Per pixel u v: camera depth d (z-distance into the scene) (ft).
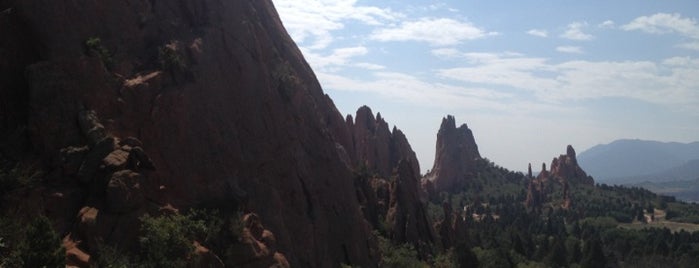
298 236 222.69
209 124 199.52
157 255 151.84
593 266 483.51
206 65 206.59
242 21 232.73
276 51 263.08
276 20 294.66
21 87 165.48
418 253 323.98
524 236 586.45
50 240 123.75
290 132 237.45
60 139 161.07
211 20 220.23
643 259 551.18
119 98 177.06
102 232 151.23
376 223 326.24
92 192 156.97
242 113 216.13
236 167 204.74
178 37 209.26
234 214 186.09
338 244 246.68
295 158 235.20
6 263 123.65
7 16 165.89
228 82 214.90
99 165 159.53
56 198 151.94
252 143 215.92
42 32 167.94
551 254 495.82
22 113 163.73
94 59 172.65
